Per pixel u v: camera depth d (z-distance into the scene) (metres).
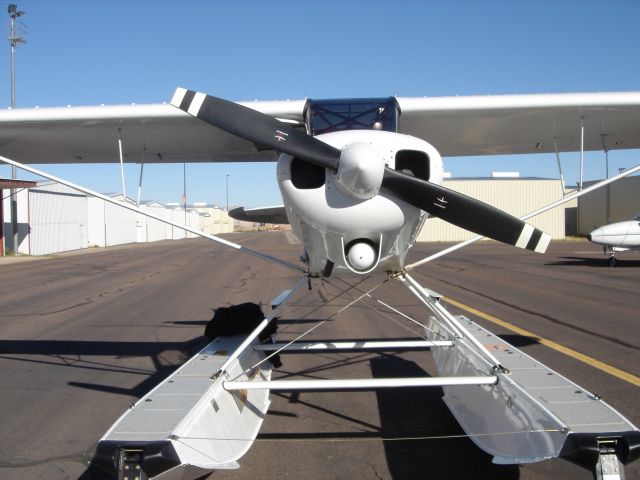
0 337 7.08
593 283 12.16
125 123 4.79
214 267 18.47
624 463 2.42
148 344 6.62
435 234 33.84
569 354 5.65
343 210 3.27
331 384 3.35
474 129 5.43
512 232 3.45
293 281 13.66
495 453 3.12
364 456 3.36
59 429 3.85
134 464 2.44
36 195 26.72
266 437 3.68
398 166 3.52
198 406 2.92
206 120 3.51
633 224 15.81
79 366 5.60
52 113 4.66
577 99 4.64
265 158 6.20
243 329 4.74
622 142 6.16
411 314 8.41
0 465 3.28
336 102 4.56
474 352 3.90
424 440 3.59
